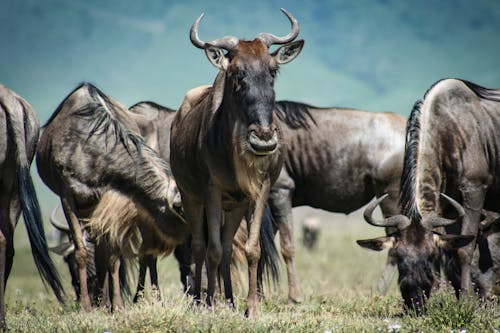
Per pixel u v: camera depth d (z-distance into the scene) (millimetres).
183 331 24500
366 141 40156
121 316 26906
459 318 27031
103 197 34375
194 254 32250
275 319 28219
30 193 28281
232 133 27969
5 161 28016
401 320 28281
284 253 39625
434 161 31766
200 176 30656
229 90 28094
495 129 33094
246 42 28438
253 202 28922
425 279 28016
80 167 34312
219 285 36562
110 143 34656
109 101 37812
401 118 41094
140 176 34406
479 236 34562
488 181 32969
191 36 28375
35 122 31016
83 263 33844
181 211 33875
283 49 28438
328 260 66562
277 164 29594
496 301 32406
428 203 31188
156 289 32250
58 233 70562
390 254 29609
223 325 25250
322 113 41188
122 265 38156
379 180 39750
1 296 26797
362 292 40594
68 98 36406
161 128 42750
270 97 27234
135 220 34844
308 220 81688
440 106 32594
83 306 33188
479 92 33938
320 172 40531
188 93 35469
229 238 31094
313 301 38438
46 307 37906
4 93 28109
